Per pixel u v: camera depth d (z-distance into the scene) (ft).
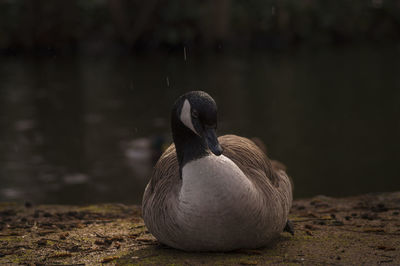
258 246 15.99
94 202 38.14
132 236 18.57
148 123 61.57
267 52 123.54
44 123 62.54
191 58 116.06
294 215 21.89
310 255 15.78
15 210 24.93
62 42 127.95
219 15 126.52
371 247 16.52
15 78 93.56
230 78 89.10
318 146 51.37
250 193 14.30
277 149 51.08
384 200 24.53
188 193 14.19
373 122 59.82
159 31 127.54
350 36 139.44
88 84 86.58
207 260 15.33
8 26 125.70
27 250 17.46
